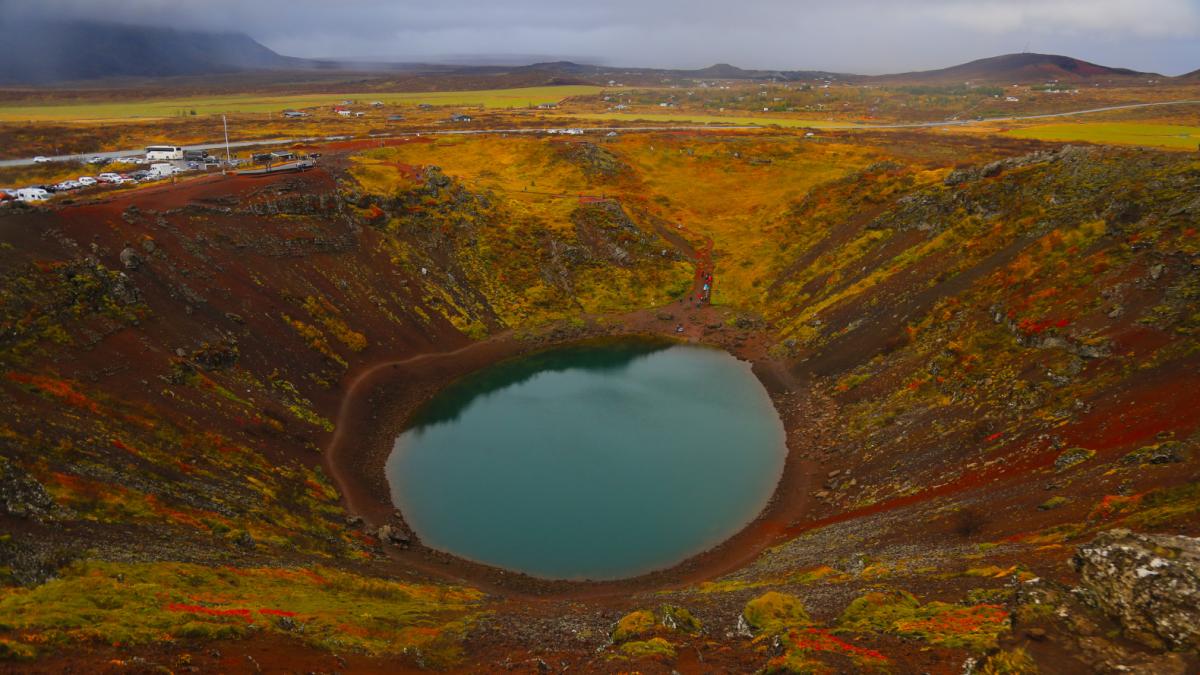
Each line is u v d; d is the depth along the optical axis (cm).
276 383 7056
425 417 7912
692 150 16725
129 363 5819
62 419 4634
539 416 7944
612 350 10188
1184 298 5225
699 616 3562
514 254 11662
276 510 5150
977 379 6209
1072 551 3028
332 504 5828
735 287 11881
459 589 4678
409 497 6238
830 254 11175
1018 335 6272
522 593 4853
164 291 6938
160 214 8025
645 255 12406
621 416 7944
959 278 8112
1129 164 7862
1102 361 5241
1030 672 2136
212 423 5841
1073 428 4703
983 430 5469
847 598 3328
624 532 5700
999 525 3872
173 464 4928
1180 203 6275
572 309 11225
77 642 2353
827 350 8831
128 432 4991
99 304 6131
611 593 4834
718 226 13738
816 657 2469
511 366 9562
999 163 9800
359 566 4731
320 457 6488
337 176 11081
